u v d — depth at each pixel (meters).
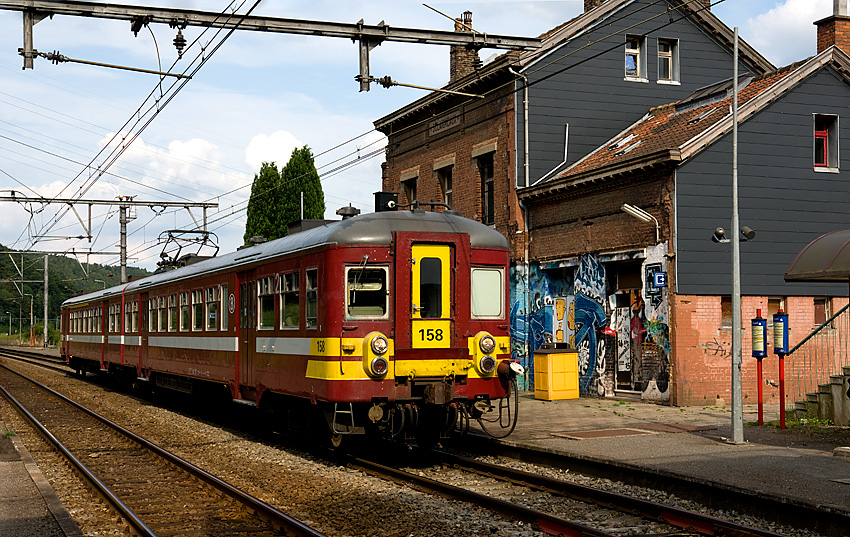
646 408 17.62
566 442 12.61
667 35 24.67
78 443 15.29
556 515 8.96
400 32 14.34
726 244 18.50
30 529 8.08
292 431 13.96
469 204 25.39
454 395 12.09
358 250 11.90
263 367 14.43
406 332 11.90
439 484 10.04
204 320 17.98
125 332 25.47
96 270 114.19
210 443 14.88
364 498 9.78
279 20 13.78
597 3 24.75
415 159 28.59
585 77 23.75
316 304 12.34
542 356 19.92
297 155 47.72
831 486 9.12
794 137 19.20
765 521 8.66
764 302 18.83
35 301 97.31
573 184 20.77
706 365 18.28
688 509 9.22
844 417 14.13
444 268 12.30
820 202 19.42
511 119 23.30
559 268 22.14
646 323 18.92
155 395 23.31
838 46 20.70
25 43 13.13
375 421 11.75
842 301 19.53
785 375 18.92
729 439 12.64
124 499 10.05
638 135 22.44
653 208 18.69
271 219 47.47
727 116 18.58
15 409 21.45
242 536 8.26
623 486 10.35
